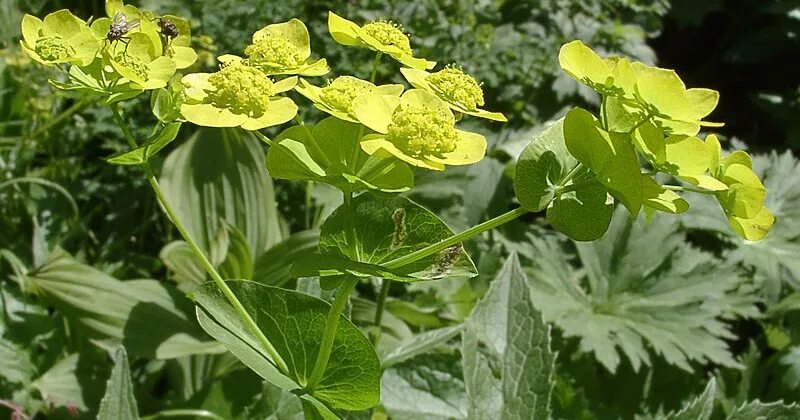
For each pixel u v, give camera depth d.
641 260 0.56
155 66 0.29
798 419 0.35
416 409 0.46
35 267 0.54
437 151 0.28
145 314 0.51
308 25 0.67
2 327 0.49
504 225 0.64
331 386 0.30
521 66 0.72
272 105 0.29
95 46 0.29
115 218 0.65
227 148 0.58
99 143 0.72
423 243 0.29
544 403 0.37
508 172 0.65
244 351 0.30
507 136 0.69
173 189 0.57
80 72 0.29
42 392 0.48
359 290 0.58
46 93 0.65
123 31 0.29
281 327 0.30
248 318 0.29
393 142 0.28
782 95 0.96
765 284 0.59
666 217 0.57
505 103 0.74
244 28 0.66
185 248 0.54
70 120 0.67
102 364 0.52
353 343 0.30
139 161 0.29
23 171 0.64
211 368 0.53
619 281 0.55
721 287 0.54
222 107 0.29
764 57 0.98
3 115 0.67
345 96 0.29
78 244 0.62
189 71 0.63
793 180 0.65
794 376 0.54
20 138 0.65
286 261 0.53
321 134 0.29
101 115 0.64
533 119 0.74
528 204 0.28
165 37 0.31
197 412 0.46
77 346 0.54
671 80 0.25
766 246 0.62
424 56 0.69
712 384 0.37
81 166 0.68
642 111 0.26
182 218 0.56
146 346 0.49
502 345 0.38
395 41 0.31
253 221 0.57
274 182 0.64
